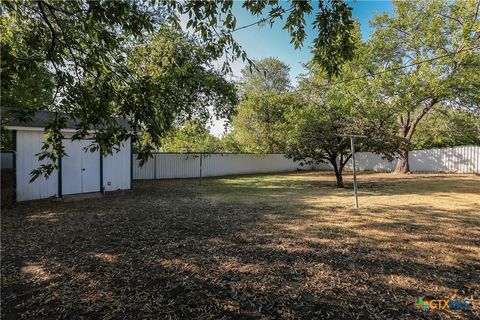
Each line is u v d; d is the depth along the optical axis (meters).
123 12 2.10
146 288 2.86
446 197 8.34
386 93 14.19
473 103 13.91
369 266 3.35
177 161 15.63
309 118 13.06
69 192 8.88
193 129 14.49
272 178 15.67
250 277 3.09
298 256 3.68
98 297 2.69
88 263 3.49
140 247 4.06
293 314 2.41
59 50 2.27
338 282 2.96
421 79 13.76
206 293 2.76
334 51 2.97
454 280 3.00
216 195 9.23
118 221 5.64
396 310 2.46
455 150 16.70
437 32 14.09
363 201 7.79
